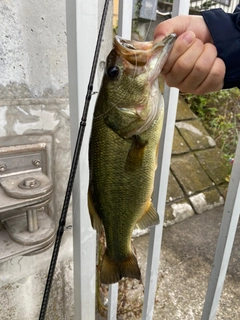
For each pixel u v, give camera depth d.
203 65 0.24
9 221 0.36
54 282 0.45
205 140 1.08
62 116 0.38
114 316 0.45
